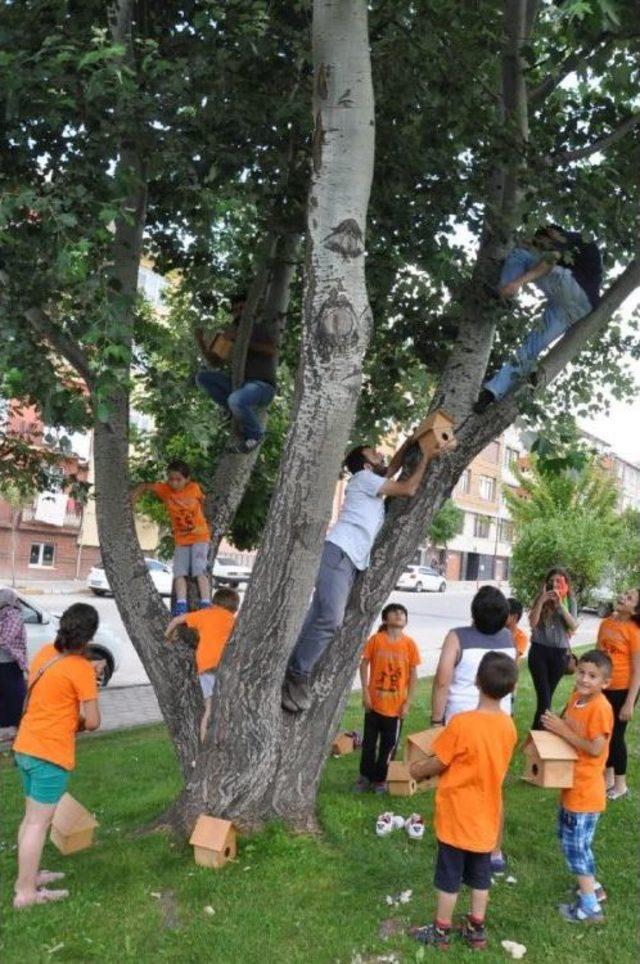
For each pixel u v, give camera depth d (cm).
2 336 506
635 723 916
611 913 450
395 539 580
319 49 494
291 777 538
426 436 536
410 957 400
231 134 615
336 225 492
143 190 625
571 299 600
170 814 541
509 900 466
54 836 525
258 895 456
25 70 506
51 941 417
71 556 3394
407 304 839
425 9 631
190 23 664
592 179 632
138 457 1392
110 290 504
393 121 677
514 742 421
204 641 598
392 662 674
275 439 1071
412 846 533
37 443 1186
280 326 793
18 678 880
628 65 685
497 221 623
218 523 745
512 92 649
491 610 487
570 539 1481
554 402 1034
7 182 558
